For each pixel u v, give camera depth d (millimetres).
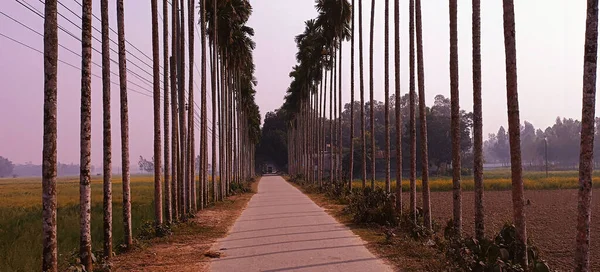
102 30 11492
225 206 27500
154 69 16078
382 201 18594
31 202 37500
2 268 10992
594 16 7766
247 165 72188
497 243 10086
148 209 25062
